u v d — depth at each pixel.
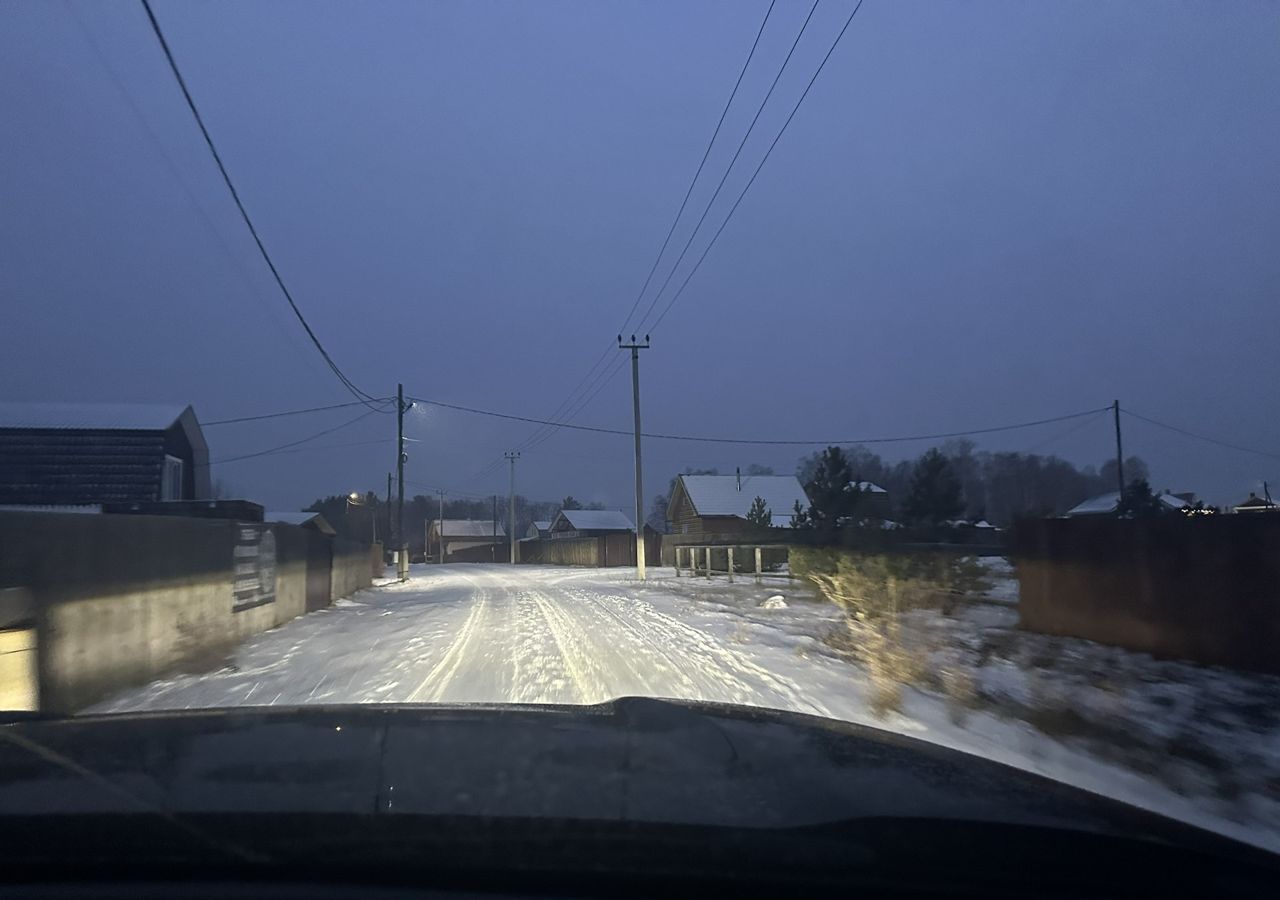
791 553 17.75
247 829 2.28
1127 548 11.06
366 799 2.50
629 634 13.65
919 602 12.06
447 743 3.24
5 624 6.95
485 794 2.57
